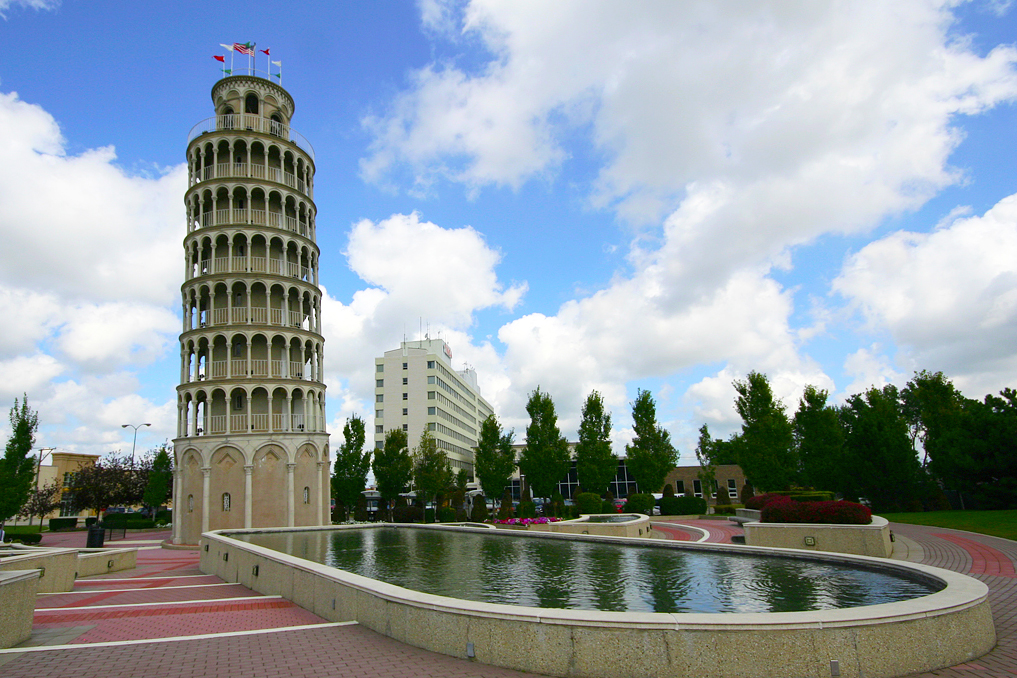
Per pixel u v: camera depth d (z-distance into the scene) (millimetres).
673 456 60219
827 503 23266
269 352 42406
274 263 44500
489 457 64938
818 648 7625
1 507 40312
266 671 8461
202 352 44750
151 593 18234
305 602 14383
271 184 44875
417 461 67438
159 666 8750
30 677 8320
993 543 21625
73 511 65938
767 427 46094
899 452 39531
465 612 9031
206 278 42594
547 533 26031
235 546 21359
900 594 11836
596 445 59781
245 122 46312
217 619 13141
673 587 13477
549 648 8203
